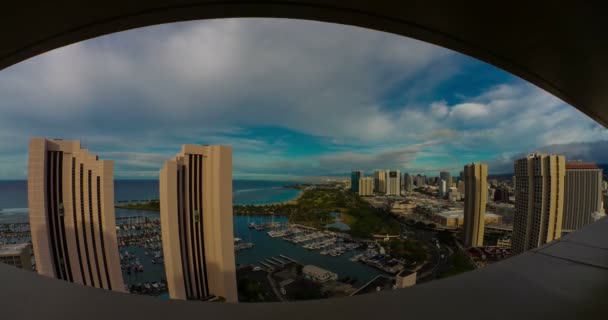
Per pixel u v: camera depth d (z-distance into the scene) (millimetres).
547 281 2691
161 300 2361
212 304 2316
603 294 2414
